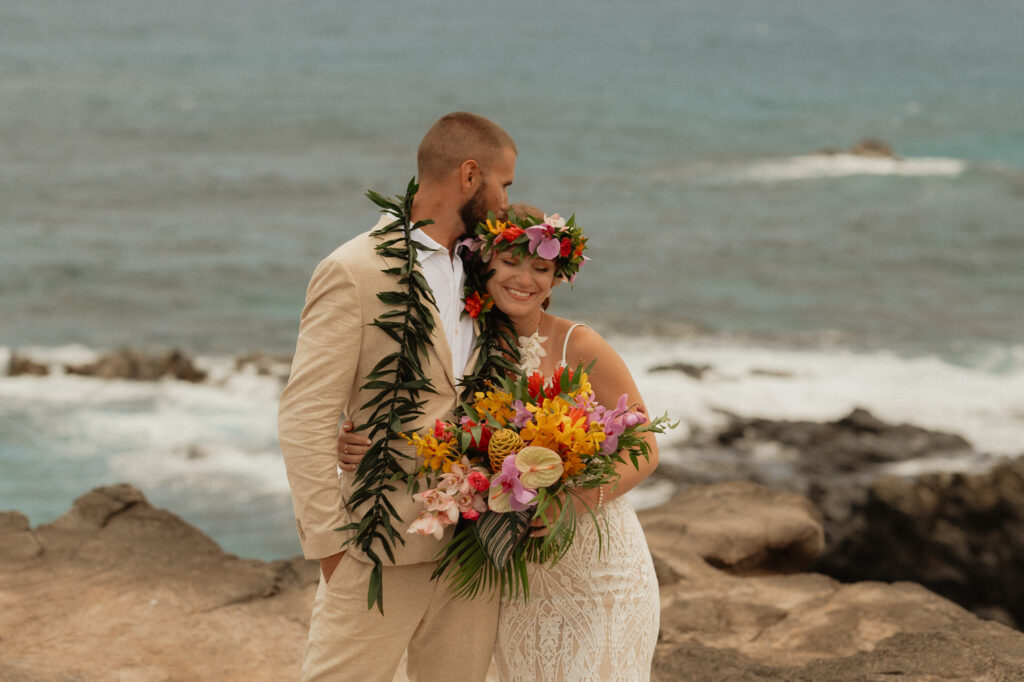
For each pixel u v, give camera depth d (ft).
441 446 8.41
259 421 46.39
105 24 387.96
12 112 174.60
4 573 13.84
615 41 377.09
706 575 14.71
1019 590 31.19
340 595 8.82
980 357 59.98
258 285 75.61
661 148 155.84
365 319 8.50
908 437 45.39
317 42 344.90
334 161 139.74
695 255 88.48
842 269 84.23
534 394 8.79
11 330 62.34
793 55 336.08
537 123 177.88
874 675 11.51
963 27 495.82
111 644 12.40
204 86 221.66
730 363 57.88
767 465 42.75
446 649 9.16
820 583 14.62
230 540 35.78
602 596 8.95
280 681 11.91
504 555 8.31
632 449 8.72
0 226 92.63
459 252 9.23
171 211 104.01
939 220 105.40
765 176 132.87
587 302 72.28
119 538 15.02
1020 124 188.85
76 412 46.68
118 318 66.18
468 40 368.48
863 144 152.05
